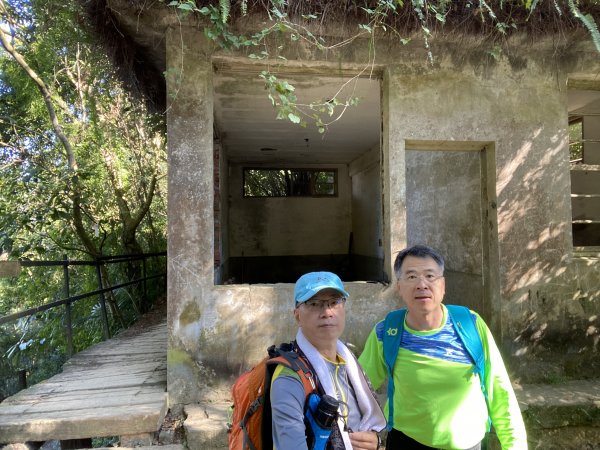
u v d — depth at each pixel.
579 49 4.29
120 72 4.61
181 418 3.47
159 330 6.37
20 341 8.08
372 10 3.69
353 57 3.99
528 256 4.20
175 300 3.71
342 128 7.39
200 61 3.78
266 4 3.52
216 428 3.16
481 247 4.75
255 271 11.06
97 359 4.75
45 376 7.80
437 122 4.12
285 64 4.00
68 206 6.94
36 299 8.62
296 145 8.85
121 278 8.52
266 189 11.30
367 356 2.23
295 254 11.20
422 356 2.03
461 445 1.97
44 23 6.12
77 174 6.89
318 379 1.52
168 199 3.71
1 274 3.59
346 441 1.50
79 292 8.72
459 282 5.28
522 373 4.14
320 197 11.30
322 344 1.61
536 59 4.27
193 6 3.33
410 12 3.73
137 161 9.57
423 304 2.00
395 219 4.05
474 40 3.98
